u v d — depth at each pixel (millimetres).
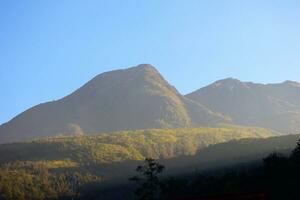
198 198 32688
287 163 107438
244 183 107875
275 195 101312
